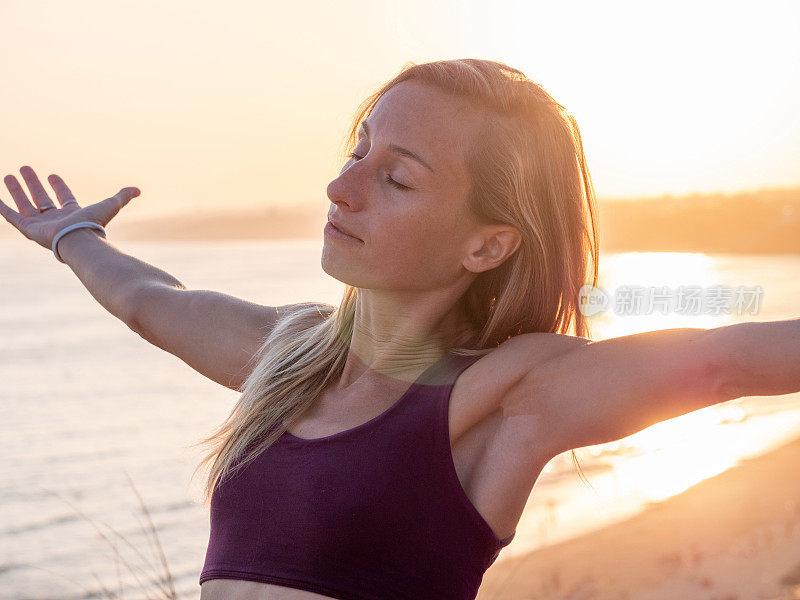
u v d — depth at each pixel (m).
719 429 32.12
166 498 27.36
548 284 1.24
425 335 1.26
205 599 1.28
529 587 16.70
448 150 1.20
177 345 1.64
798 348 1.03
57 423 41.69
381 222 1.22
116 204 1.92
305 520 1.19
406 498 1.18
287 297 97.69
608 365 1.14
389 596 1.16
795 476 24.94
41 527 24.56
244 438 1.31
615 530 20.64
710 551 18.59
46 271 136.00
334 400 1.30
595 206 1.28
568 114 1.27
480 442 1.21
